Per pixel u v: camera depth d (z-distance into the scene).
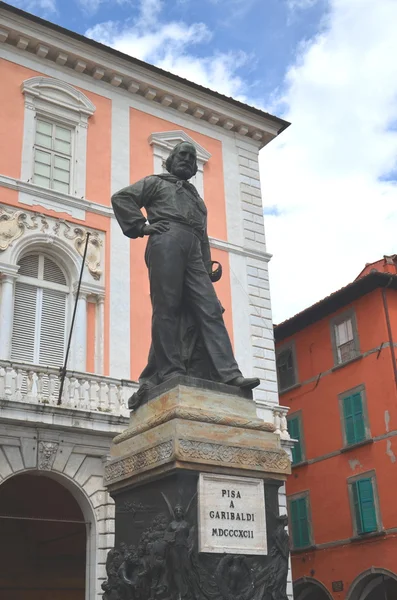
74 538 18.23
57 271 18.66
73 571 18.03
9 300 17.28
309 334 28.58
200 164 22.55
